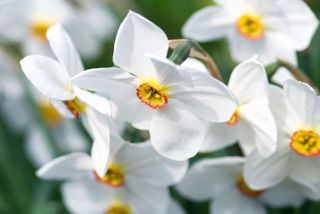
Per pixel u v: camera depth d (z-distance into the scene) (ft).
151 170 1.27
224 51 1.87
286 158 1.24
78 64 1.20
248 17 1.43
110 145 1.22
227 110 1.14
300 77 1.29
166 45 1.14
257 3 1.40
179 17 2.05
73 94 1.17
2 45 1.92
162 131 1.17
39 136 1.84
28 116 1.93
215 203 1.38
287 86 1.18
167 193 1.31
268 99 1.20
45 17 1.93
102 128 1.17
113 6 2.03
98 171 1.16
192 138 1.17
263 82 1.17
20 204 1.70
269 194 1.36
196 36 1.46
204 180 1.34
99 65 2.10
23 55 1.94
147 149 1.23
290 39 1.40
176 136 1.17
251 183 1.24
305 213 1.34
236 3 1.43
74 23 1.96
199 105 1.15
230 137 1.26
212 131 1.25
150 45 1.14
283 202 1.36
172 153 1.17
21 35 1.93
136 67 1.15
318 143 1.22
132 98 1.17
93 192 1.37
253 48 1.43
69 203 1.39
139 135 1.30
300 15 1.37
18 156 1.86
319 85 1.55
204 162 1.27
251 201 1.38
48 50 1.94
